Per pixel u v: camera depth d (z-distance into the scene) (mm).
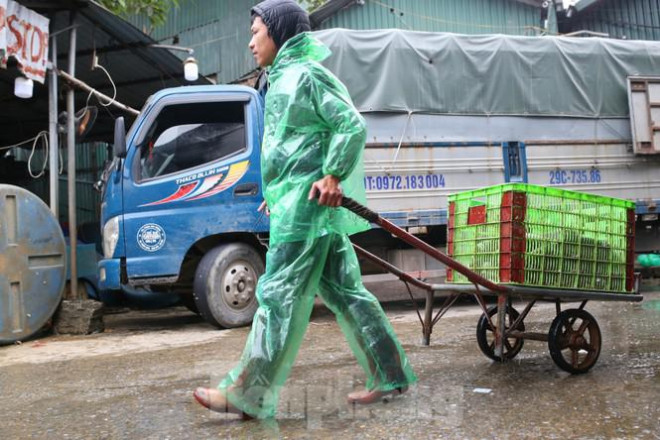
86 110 7105
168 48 8008
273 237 2592
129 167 5762
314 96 2541
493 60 7508
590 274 3496
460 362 3713
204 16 13359
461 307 7266
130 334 5906
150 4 9523
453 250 3734
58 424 2736
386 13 12680
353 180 2789
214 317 5836
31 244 5738
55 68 6477
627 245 3662
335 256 2773
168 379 3621
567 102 7824
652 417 2479
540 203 3342
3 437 2572
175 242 5793
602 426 2379
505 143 7473
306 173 2562
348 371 3611
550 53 7793
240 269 5945
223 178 5961
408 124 7090
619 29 15211
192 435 2439
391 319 6125
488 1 13672
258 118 6117
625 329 4824
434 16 13109
